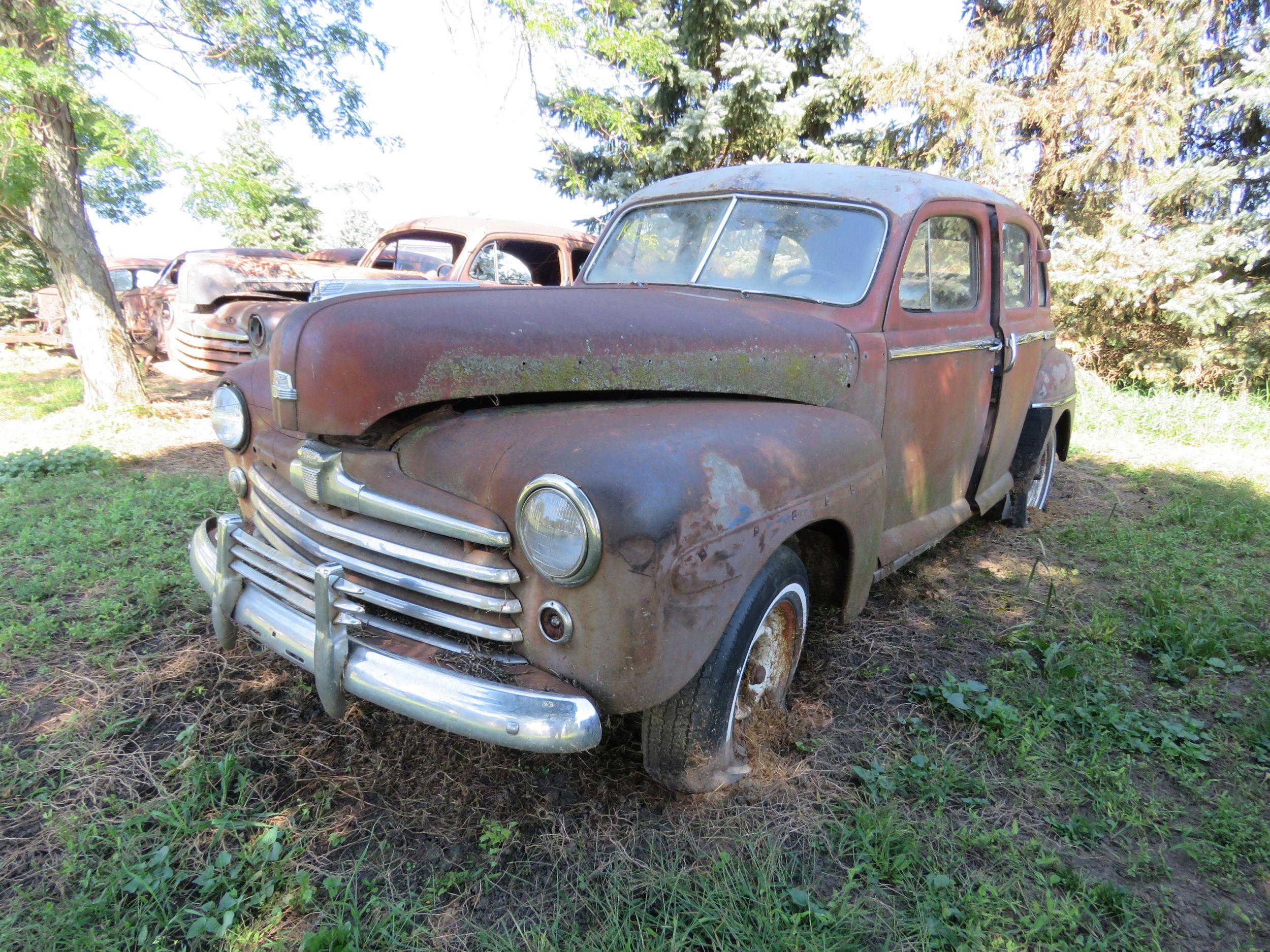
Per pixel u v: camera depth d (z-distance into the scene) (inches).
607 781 93.4
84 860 78.7
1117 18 398.9
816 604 113.4
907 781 96.0
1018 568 169.6
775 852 82.4
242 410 101.3
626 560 69.0
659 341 95.7
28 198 253.8
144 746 97.3
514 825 85.4
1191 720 110.3
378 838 84.0
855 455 100.0
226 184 256.7
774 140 467.8
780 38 480.7
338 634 77.9
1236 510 204.4
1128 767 100.8
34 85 234.2
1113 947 74.6
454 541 77.1
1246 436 307.0
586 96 346.6
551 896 77.4
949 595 154.5
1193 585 159.8
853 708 112.3
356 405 79.4
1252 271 404.2
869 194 127.8
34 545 158.2
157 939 70.1
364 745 98.3
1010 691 116.1
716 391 100.0
